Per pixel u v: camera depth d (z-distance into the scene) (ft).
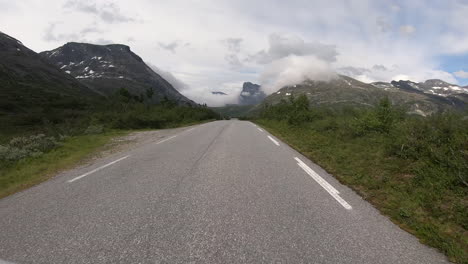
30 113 183.73
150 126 79.71
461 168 16.46
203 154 27.07
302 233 10.07
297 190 15.37
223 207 12.57
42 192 15.48
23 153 28.02
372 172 19.29
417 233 10.32
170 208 12.44
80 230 10.30
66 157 28.12
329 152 26.91
